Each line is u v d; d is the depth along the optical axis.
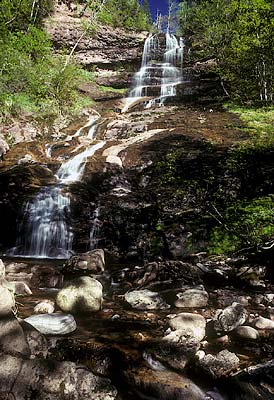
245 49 11.47
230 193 7.66
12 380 2.23
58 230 7.90
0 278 3.55
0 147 10.46
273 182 7.61
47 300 4.22
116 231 7.60
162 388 2.46
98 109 15.52
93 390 2.33
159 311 4.16
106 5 26.08
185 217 7.41
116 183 8.94
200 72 17.98
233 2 11.09
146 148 10.08
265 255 5.86
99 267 5.98
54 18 22.53
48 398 2.22
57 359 2.78
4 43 13.70
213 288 5.04
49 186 8.63
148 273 5.37
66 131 12.68
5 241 7.99
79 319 3.81
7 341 2.51
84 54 21.36
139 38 22.11
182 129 11.18
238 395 2.45
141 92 18.00
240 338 3.38
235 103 13.48
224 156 8.83
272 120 11.00
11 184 8.58
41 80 13.99
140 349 3.08
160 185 8.46
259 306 4.33
